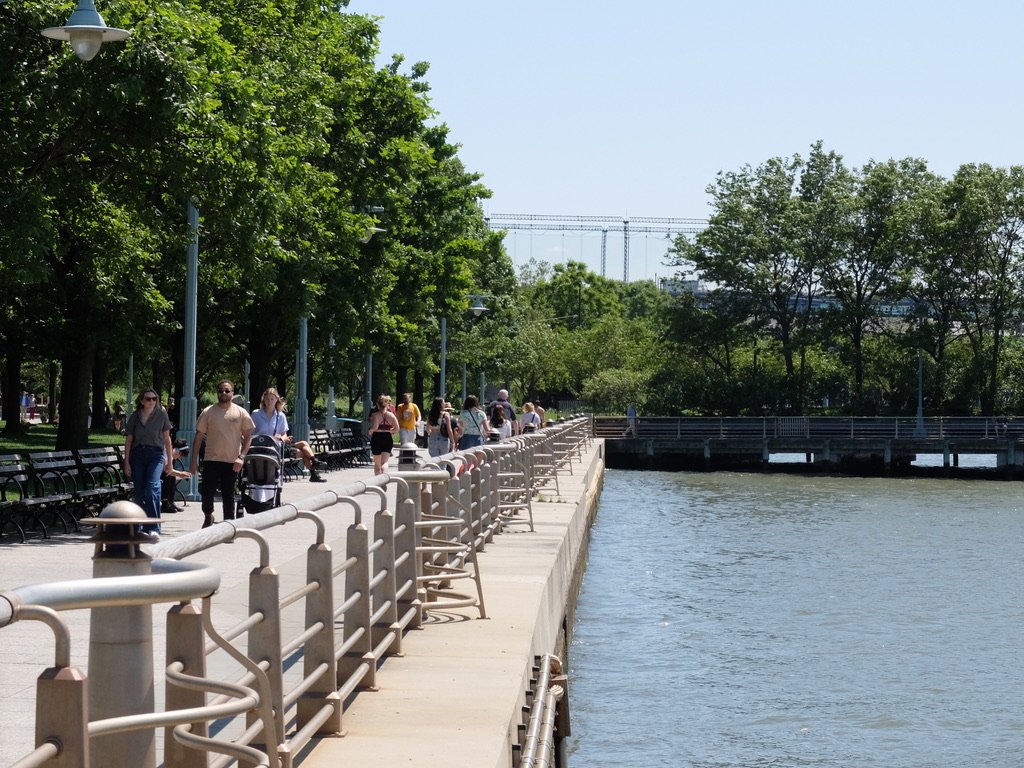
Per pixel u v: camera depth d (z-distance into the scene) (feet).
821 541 122.62
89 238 88.17
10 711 24.17
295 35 103.45
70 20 49.19
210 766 17.46
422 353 177.27
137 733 12.65
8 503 52.85
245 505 63.16
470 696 28.17
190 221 78.38
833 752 47.47
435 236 171.32
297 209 100.73
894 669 62.39
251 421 61.57
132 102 61.26
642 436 264.52
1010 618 77.61
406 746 23.89
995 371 290.56
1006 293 286.46
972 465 295.07
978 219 284.20
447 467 41.96
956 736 50.08
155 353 201.98
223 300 125.90
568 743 47.88
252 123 68.54
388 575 32.19
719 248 308.60
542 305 456.45
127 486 66.80
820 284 312.91
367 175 128.88
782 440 258.98
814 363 317.22
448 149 191.72
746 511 158.61
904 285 290.56
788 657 65.05
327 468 127.75
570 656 64.80
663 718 52.03
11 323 109.81
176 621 15.12
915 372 293.43
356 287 140.05
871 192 310.45
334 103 122.72
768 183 321.52
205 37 67.21
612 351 368.68
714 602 83.15
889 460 254.06
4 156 61.41
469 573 38.96
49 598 9.91
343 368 158.30
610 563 104.01
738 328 310.24
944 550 115.44
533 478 92.89
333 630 24.40
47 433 179.93
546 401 395.55
